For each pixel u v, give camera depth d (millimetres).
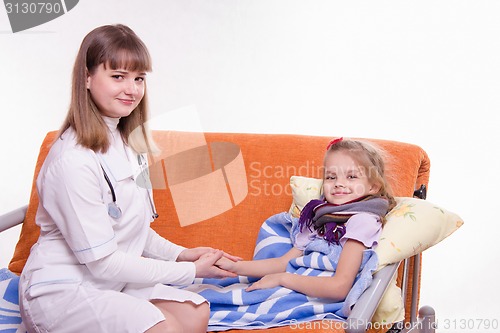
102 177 1602
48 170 1574
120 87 1625
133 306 1500
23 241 2098
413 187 1995
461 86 2803
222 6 2998
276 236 1943
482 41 2764
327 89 2941
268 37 2973
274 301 1687
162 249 1863
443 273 2812
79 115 1614
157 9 3051
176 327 1485
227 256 1814
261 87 3008
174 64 3064
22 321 1688
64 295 1553
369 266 1632
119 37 1614
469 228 2812
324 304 1647
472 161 2811
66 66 3090
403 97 2867
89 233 1538
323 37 2918
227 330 1640
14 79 3125
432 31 2811
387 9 2842
